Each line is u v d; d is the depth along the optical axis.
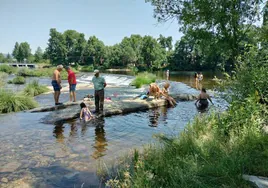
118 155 5.34
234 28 8.47
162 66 83.81
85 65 107.81
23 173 4.46
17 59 144.50
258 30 7.09
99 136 6.87
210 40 9.20
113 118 9.28
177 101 14.12
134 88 22.06
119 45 98.69
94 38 107.19
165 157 4.47
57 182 4.14
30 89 16.48
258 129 4.92
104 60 102.75
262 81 5.79
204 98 12.10
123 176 4.06
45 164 4.86
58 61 111.69
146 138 6.66
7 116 9.38
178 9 9.32
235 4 8.18
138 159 4.43
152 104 11.89
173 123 8.52
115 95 16.75
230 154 4.09
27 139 6.51
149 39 81.25
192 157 4.05
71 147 5.90
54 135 6.92
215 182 3.27
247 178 3.28
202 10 8.45
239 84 6.18
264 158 3.88
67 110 9.88
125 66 91.25
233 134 5.06
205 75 43.66
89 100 12.56
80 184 4.07
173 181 3.32
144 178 3.45
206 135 5.48
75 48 111.56
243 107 5.61
